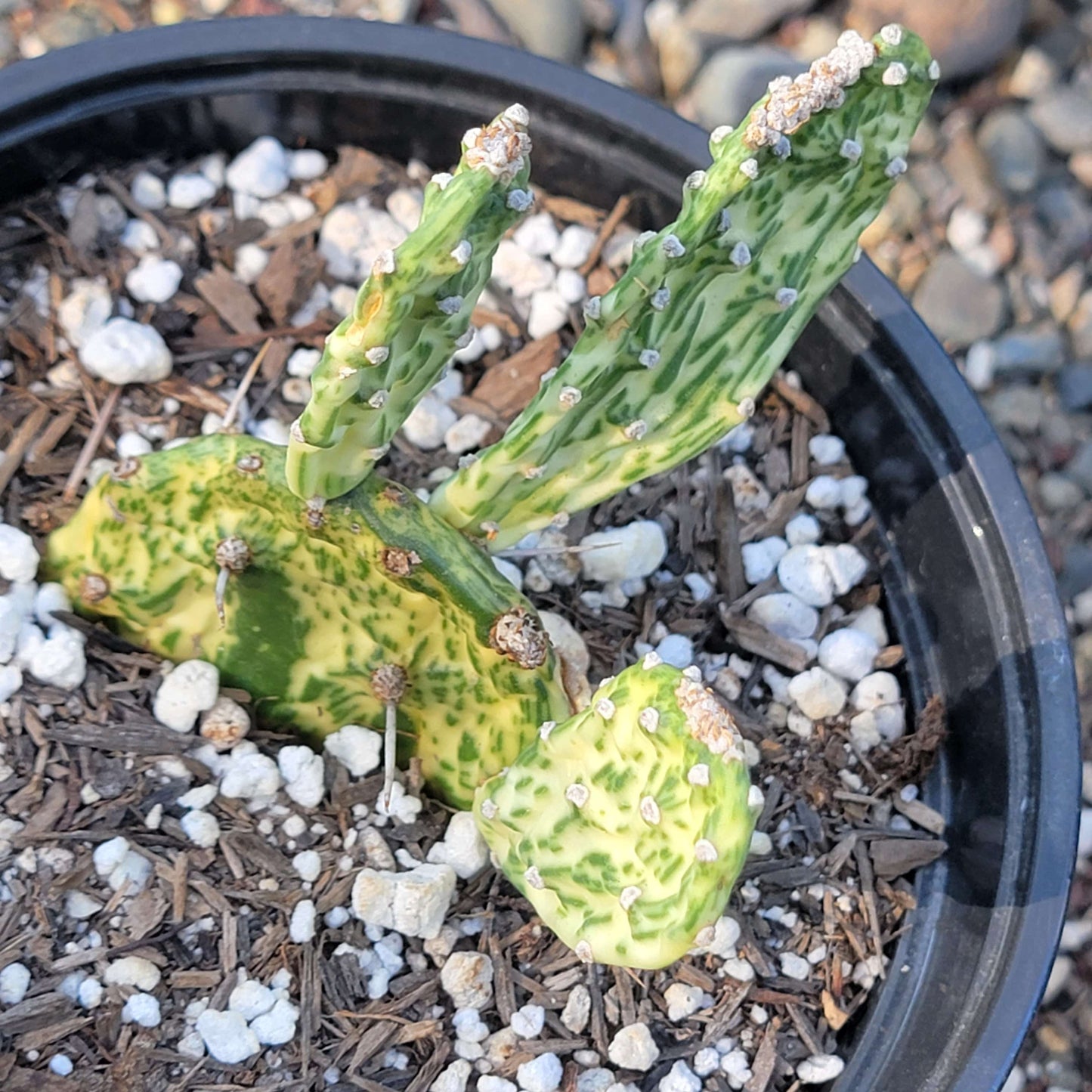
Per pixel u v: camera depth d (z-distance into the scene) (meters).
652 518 0.20
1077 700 0.17
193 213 0.21
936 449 0.19
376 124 0.21
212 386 0.20
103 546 0.16
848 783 0.19
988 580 0.18
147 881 0.16
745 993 0.17
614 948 0.14
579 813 0.15
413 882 0.16
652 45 0.27
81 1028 0.16
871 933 0.18
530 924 0.17
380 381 0.13
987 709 0.18
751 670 0.19
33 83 0.19
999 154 0.27
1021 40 0.28
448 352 0.14
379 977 0.17
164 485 0.15
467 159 0.12
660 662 0.14
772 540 0.20
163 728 0.17
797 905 0.18
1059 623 0.18
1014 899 0.17
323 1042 0.16
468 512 0.16
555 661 0.16
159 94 0.20
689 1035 0.17
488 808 0.15
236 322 0.20
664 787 0.14
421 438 0.20
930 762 0.19
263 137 0.21
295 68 0.20
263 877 0.17
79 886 0.16
